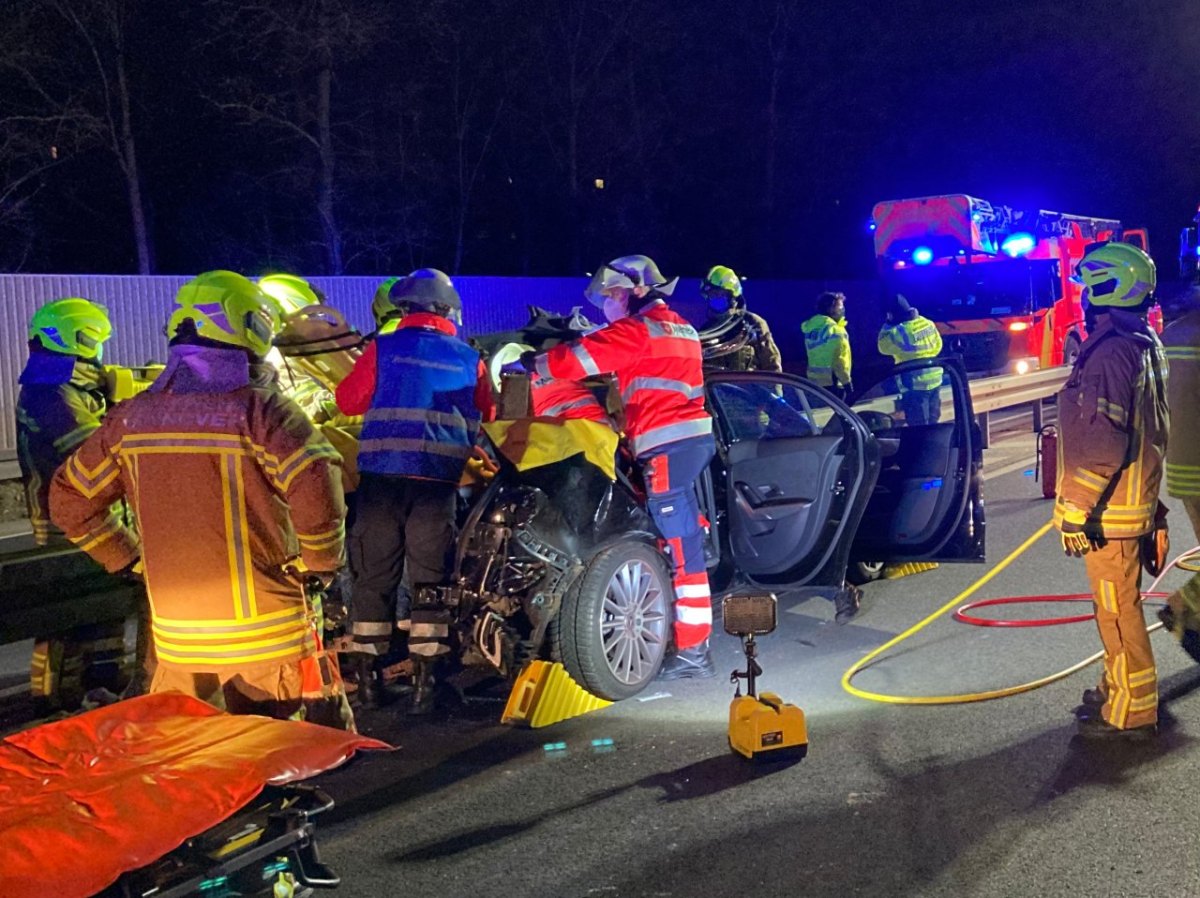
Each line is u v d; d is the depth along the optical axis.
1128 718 4.35
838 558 5.74
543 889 3.39
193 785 2.33
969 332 16.88
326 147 21.14
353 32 19.73
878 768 4.18
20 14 17.66
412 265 25.45
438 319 4.91
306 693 3.29
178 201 22.88
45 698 4.95
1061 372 12.76
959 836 3.60
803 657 5.67
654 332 5.02
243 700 3.17
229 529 3.08
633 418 5.12
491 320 17.80
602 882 3.42
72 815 2.23
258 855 2.35
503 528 4.73
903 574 7.36
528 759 4.43
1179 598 4.80
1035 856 3.45
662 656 5.25
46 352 4.91
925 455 6.32
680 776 4.19
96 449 3.17
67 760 2.52
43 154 19.28
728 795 4.00
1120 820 3.67
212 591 3.09
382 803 4.06
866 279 30.62
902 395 6.87
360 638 4.81
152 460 3.08
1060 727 4.52
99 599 4.93
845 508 5.68
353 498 4.97
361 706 5.08
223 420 3.06
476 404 4.99
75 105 19.44
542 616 4.82
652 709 4.98
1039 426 12.60
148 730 2.65
